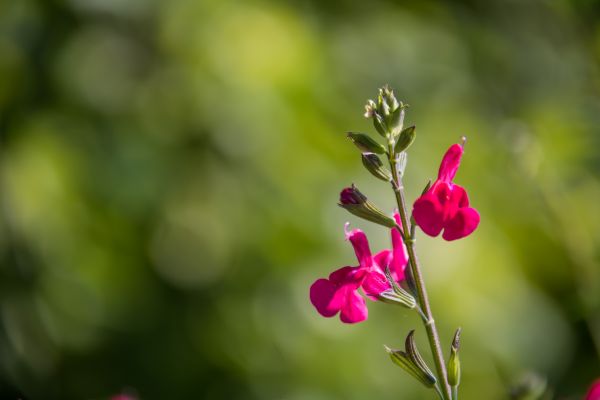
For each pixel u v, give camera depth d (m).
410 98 9.04
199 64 8.12
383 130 3.27
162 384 7.74
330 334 7.59
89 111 8.04
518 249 8.34
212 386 7.71
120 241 7.92
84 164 7.91
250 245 7.86
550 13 8.75
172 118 8.05
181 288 7.90
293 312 7.68
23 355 7.61
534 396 4.02
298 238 7.79
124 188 7.93
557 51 8.83
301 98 8.15
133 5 8.16
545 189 6.74
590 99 7.39
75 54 8.11
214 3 8.26
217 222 7.92
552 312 8.27
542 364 8.04
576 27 7.73
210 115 8.02
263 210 7.89
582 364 8.23
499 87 9.55
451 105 9.12
